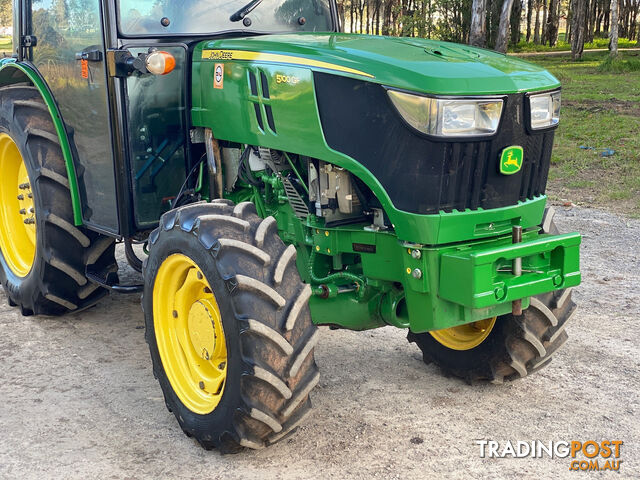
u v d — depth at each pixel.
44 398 3.64
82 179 4.12
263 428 2.94
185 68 3.73
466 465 3.04
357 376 3.95
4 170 4.95
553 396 3.70
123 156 3.63
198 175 3.89
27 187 4.62
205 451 3.17
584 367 4.04
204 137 3.81
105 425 3.38
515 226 3.09
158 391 3.75
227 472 2.99
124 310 4.96
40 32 4.29
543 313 3.53
